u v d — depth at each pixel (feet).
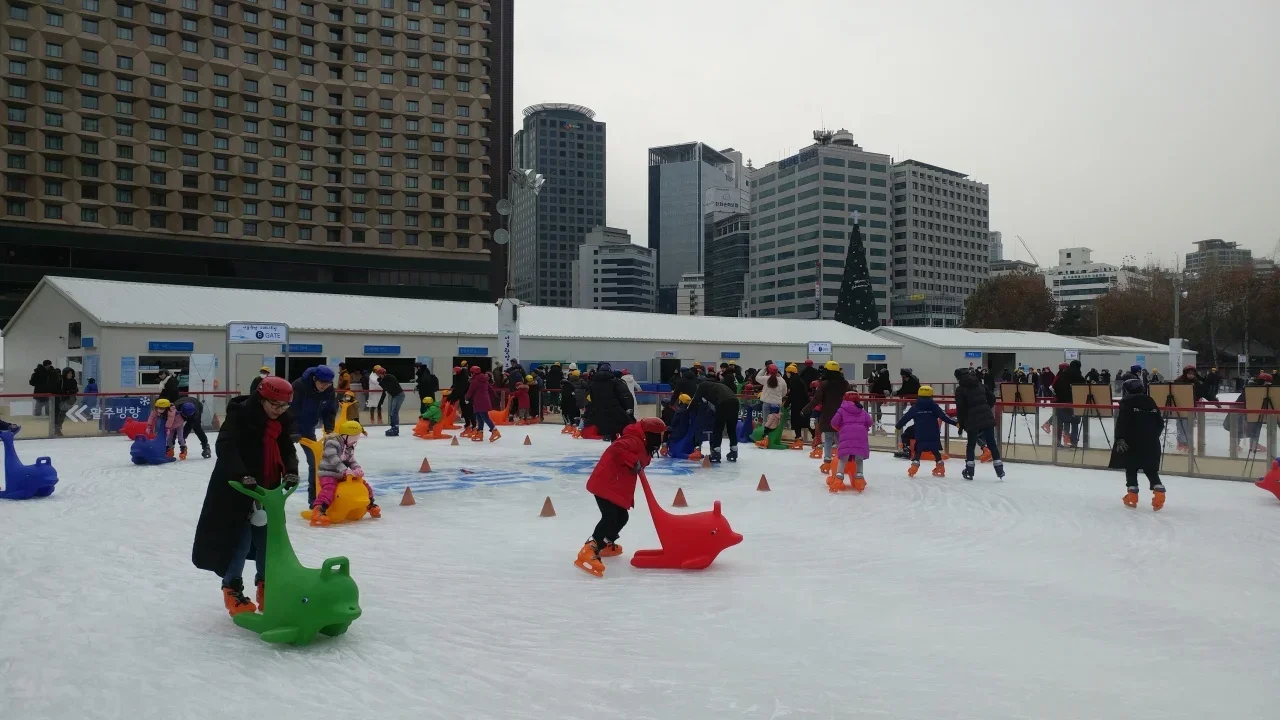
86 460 51.11
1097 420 48.37
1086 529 30.40
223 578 17.81
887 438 59.36
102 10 225.56
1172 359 138.00
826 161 466.29
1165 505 35.68
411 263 272.31
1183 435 46.39
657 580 22.61
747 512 33.83
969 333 185.78
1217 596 21.25
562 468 47.83
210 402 76.02
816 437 53.16
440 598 20.36
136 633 16.81
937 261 530.27
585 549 23.81
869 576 23.21
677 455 51.78
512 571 23.45
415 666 15.29
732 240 566.36
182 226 237.45
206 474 44.16
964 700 13.97
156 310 97.25
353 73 267.59
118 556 24.38
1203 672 15.56
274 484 17.52
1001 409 53.21
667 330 140.97
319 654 15.78
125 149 229.86
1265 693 14.47
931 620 18.89
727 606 19.99
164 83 234.58
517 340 92.27
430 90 276.82
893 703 13.80
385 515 32.65
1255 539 28.68
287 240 254.88
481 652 16.22
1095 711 13.55
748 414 64.18
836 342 155.63
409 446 61.26
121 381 90.27
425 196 274.77
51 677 14.24
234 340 76.18
